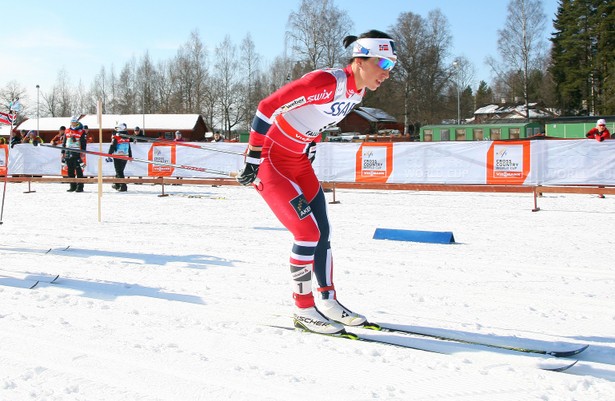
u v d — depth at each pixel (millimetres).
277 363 2789
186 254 5699
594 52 51531
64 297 3992
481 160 10883
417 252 5879
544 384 2553
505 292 4305
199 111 57500
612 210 9281
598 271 4984
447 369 2727
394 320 3592
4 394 2395
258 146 3182
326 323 3273
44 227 7594
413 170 11359
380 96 54438
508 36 47562
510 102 60469
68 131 13320
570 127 31375
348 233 7172
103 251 5824
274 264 5223
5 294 4031
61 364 2725
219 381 2553
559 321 3609
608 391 2477
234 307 3793
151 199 11602
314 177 3539
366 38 3180
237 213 9336
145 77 63469
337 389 2484
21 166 15242
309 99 3113
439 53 52500
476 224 7922
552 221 8164
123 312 3623
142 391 2439
